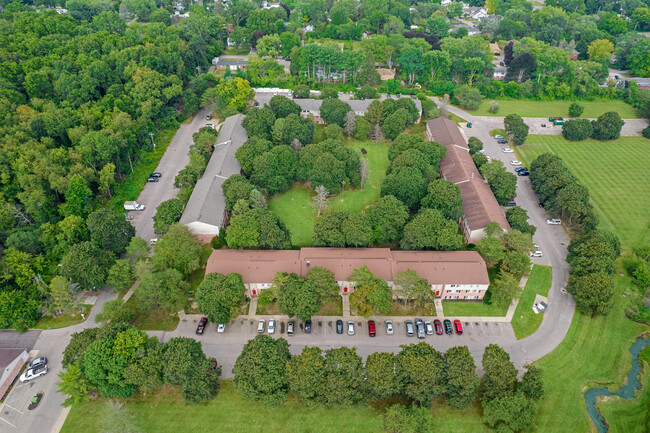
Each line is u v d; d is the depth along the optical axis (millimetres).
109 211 117562
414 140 151500
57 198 132625
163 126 177125
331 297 105750
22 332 100188
